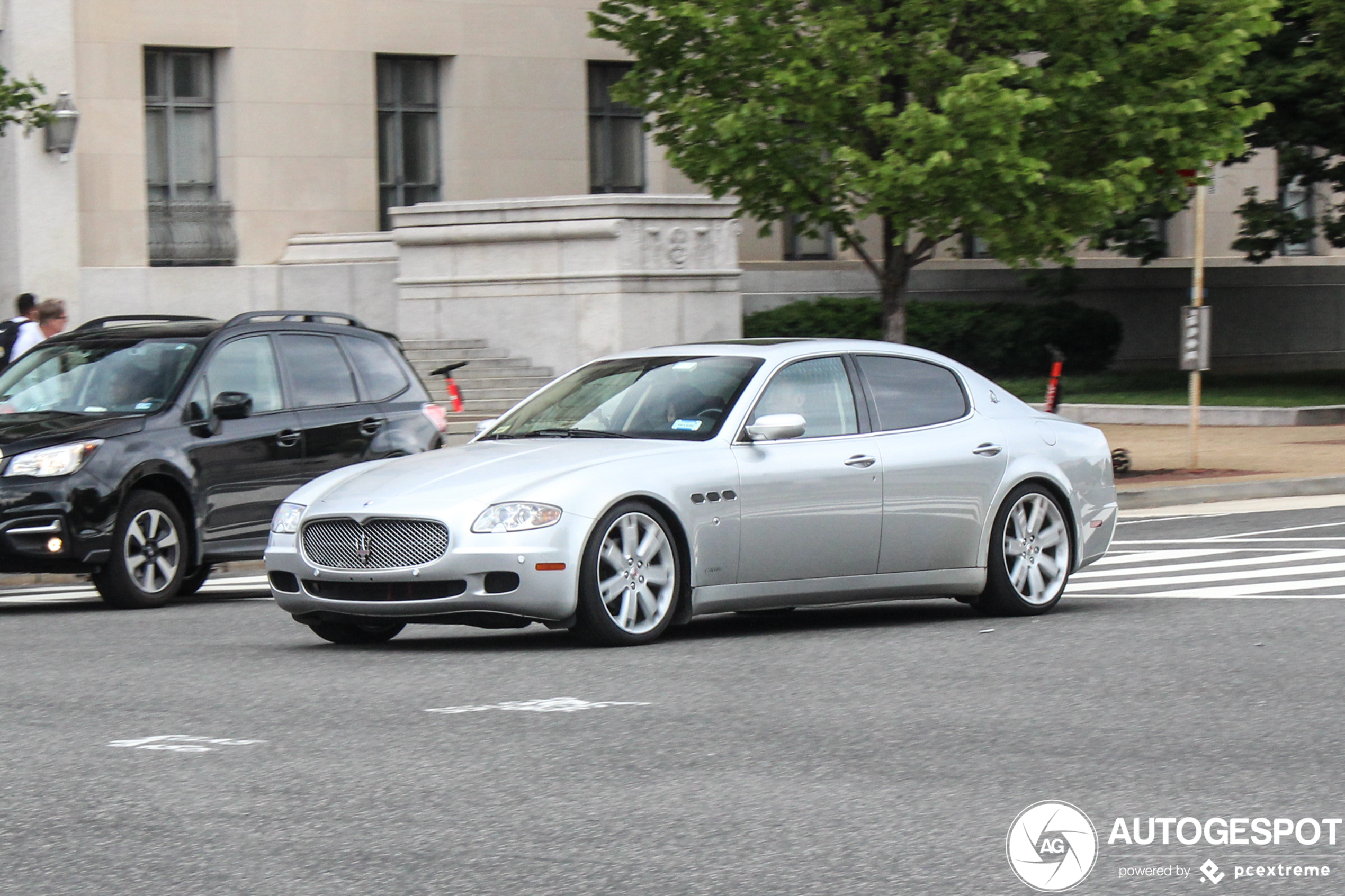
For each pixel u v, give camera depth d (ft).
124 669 39.68
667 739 30.89
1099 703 34.40
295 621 48.98
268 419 59.00
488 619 40.91
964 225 90.84
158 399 57.21
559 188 146.51
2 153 123.54
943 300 163.63
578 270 120.67
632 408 45.44
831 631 45.44
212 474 57.16
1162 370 174.70
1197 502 87.76
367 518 41.11
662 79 95.50
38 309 72.43
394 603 40.65
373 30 138.72
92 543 53.78
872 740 30.83
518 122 144.56
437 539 40.42
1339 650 41.11
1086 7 89.86
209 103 134.82
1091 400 136.98
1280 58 136.46
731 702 34.53
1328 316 190.08
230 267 130.82
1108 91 92.63
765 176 93.56
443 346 122.31
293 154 135.95
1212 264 182.09
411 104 142.82
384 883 22.16
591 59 147.64
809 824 25.04
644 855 23.45
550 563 40.40
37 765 28.94
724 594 43.27
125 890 21.90
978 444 47.55
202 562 57.26
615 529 41.68
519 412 47.26
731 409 44.27
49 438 54.44
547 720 32.65
